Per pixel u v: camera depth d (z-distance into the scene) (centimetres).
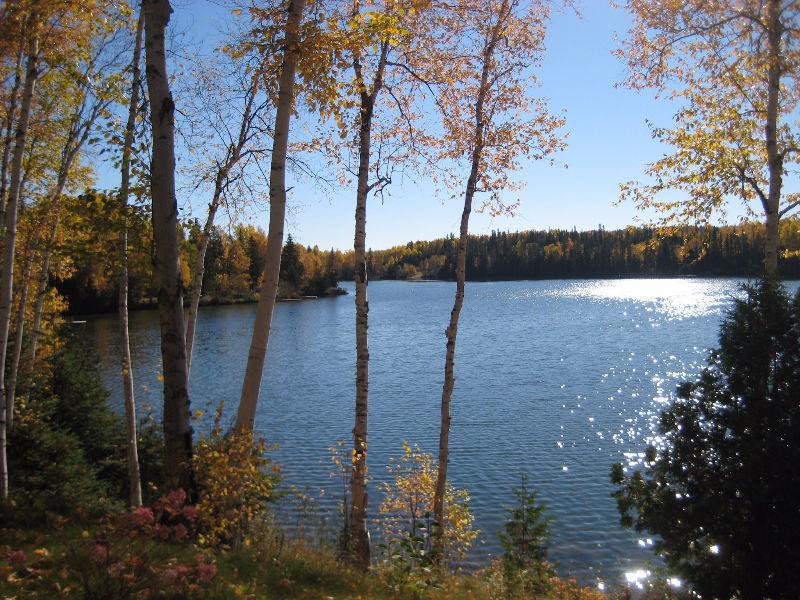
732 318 755
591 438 2183
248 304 8844
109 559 418
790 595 660
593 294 9669
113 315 6419
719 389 745
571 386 3077
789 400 689
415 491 1267
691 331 5022
